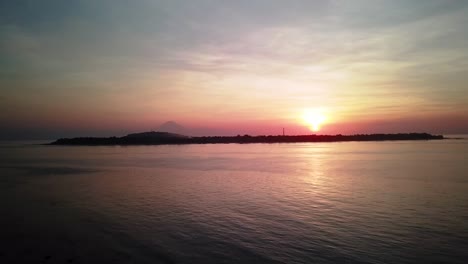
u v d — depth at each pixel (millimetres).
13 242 18125
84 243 17844
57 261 15422
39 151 129250
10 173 52156
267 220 21984
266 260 15312
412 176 42656
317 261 15125
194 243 17641
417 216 22547
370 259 15281
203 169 55281
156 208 25953
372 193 31172
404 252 16094
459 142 190000
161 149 140375
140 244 17578
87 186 38000
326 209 24844
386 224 20719
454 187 34000
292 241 17766
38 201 29266
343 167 55250
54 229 20500
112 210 25453
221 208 25656
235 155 92750
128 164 66688
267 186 36375
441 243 17250
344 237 18344
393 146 143500
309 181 39719
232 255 15922
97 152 118438
